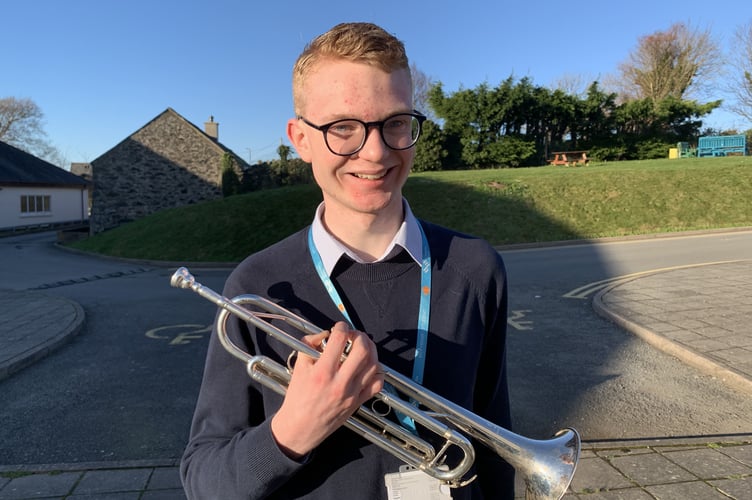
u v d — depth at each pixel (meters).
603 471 3.18
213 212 19.25
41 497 3.03
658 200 17.27
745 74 34.44
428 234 1.36
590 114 30.44
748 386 4.40
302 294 1.19
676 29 37.41
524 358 5.42
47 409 4.38
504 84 28.84
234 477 0.97
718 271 9.45
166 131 28.98
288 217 18.03
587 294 8.48
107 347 6.21
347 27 1.15
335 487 1.08
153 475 3.27
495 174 21.56
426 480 1.08
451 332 1.21
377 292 1.20
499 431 1.15
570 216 16.70
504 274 1.38
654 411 4.09
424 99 44.66
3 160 30.69
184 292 10.10
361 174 1.14
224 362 1.19
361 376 0.90
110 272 13.84
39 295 9.50
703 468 3.17
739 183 17.86
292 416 0.91
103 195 28.44
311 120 1.16
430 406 1.06
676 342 5.49
